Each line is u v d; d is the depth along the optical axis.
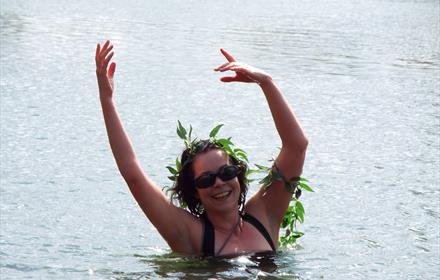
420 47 21.70
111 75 6.30
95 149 10.31
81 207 8.06
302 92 14.70
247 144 10.81
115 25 23.91
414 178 9.49
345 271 6.40
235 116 12.55
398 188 9.07
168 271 6.17
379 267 6.56
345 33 24.14
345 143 11.12
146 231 7.40
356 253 6.90
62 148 10.28
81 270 6.26
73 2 31.17
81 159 9.83
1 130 11.03
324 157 10.33
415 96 14.76
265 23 26.00
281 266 6.36
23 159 9.73
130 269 6.27
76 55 17.97
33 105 12.68
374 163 10.12
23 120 11.66
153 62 17.41
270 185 6.59
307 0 36.81
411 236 7.46
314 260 6.61
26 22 23.77
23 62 16.69
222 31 23.20
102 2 31.67
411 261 6.75
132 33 22.14
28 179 8.94
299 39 22.17
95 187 8.76
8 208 7.93
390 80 16.34
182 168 6.50
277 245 6.66
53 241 7.02
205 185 6.31
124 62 17.25
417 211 8.25
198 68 16.86
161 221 6.31
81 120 11.84
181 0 34.09
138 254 6.70
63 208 8.00
